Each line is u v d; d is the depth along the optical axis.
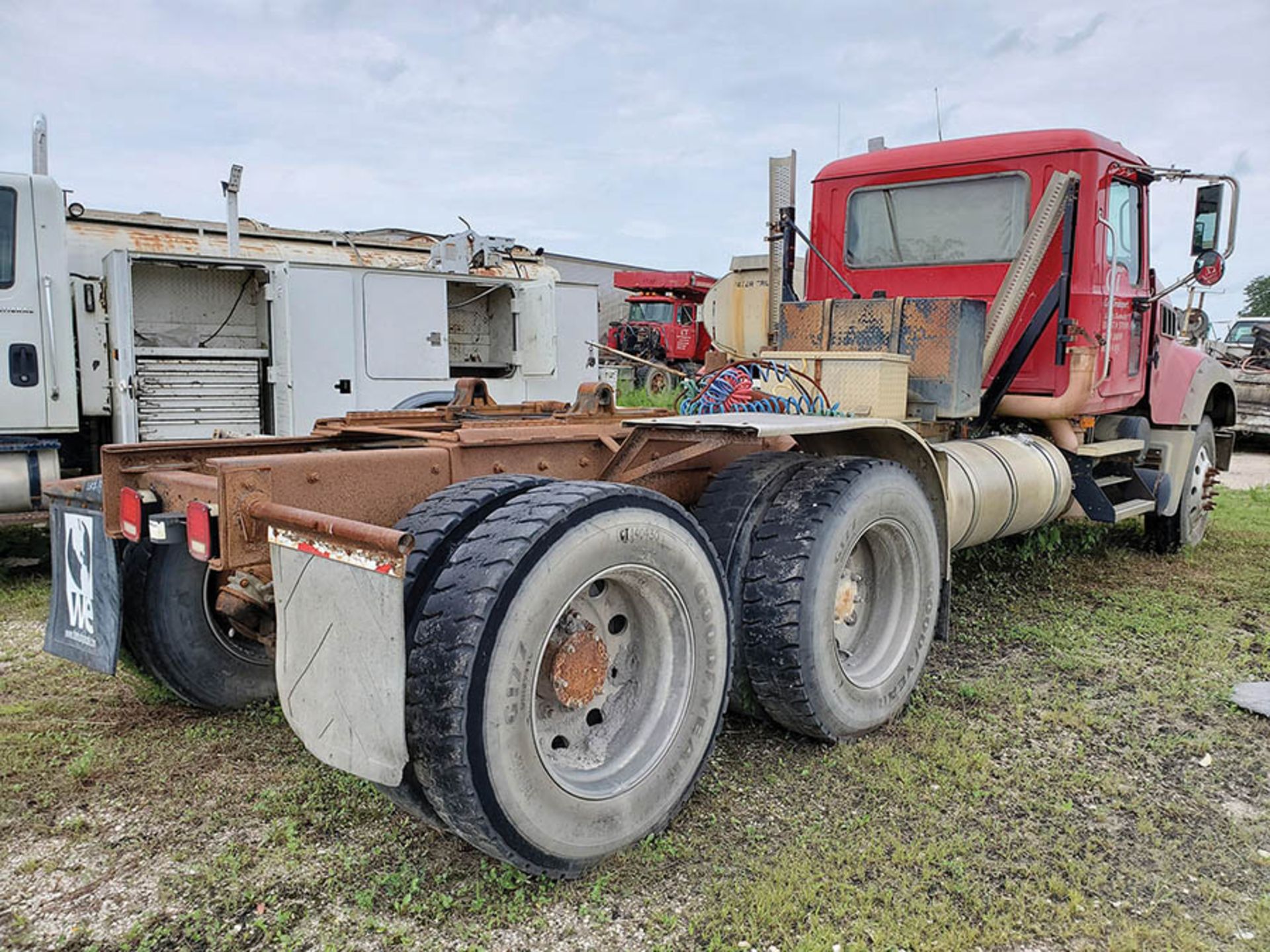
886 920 2.32
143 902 2.40
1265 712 3.63
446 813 2.24
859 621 3.58
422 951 2.21
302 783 3.00
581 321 8.85
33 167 6.39
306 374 7.20
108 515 2.96
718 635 2.78
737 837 2.72
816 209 5.81
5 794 2.94
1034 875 2.55
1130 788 3.03
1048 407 5.12
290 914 2.34
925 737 3.41
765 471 3.38
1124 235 5.56
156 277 7.53
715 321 6.59
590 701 2.55
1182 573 6.06
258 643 3.68
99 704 3.69
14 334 5.84
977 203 5.20
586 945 2.25
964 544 4.62
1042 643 4.54
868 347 4.68
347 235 9.02
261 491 2.39
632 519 2.50
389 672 2.06
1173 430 6.41
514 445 3.02
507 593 2.21
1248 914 2.39
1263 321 17.47
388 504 2.70
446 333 7.96
